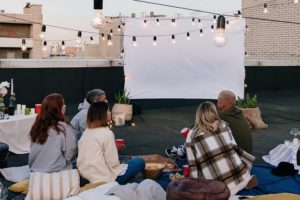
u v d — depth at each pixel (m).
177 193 4.09
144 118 12.67
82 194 4.58
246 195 5.10
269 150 8.27
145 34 11.05
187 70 11.17
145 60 11.13
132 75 11.19
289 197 4.66
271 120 12.60
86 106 6.25
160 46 11.08
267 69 18.72
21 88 12.27
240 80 11.08
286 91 19.38
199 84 11.18
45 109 5.32
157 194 4.62
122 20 11.05
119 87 14.38
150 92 11.27
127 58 11.11
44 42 9.24
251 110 10.88
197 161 4.87
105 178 5.02
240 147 5.50
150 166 5.83
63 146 5.25
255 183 5.33
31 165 5.34
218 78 11.12
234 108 5.73
